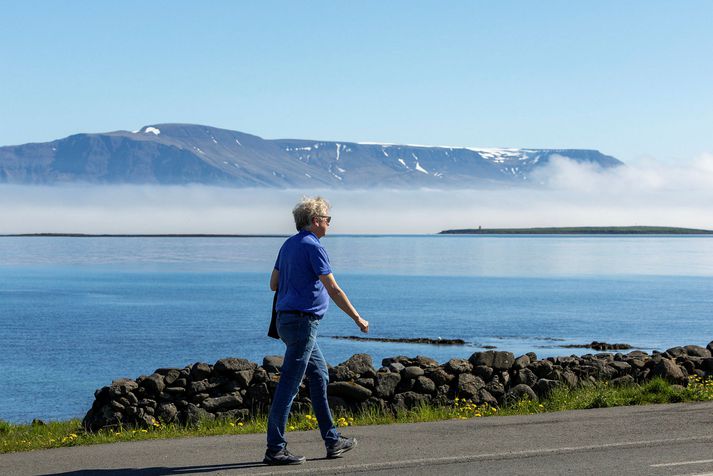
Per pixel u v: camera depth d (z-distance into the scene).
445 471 9.28
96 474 9.51
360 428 12.57
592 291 121.81
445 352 53.69
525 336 64.62
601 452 10.16
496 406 15.20
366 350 55.06
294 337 10.12
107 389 15.26
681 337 63.09
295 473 9.37
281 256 10.44
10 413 31.80
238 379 15.20
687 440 10.82
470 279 158.62
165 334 67.62
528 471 9.20
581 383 15.88
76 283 151.38
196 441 11.73
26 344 60.22
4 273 196.00
